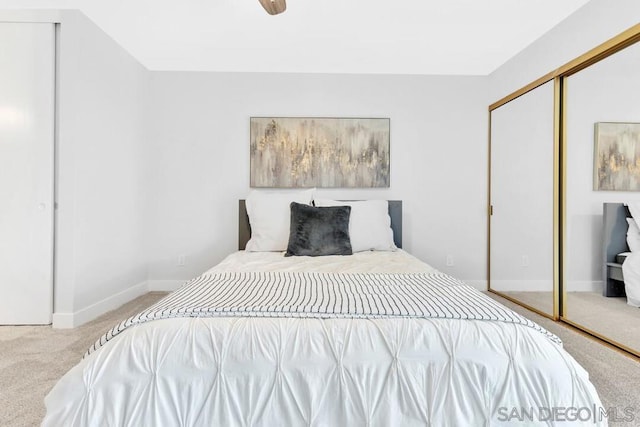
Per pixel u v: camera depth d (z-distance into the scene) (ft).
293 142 11.64
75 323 8.20
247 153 11.68
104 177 9.27
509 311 4.14
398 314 4.02
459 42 9.86
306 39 9.71
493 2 8.02
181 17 8.71
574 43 8.32
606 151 7.55
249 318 4.00
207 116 11.63
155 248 11.66
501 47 10.15
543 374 3.54
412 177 11.78
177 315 3.99
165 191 11.62
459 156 11.84
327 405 3.49
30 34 8.20
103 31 9.12
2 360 6.45
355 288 5.18
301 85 11.67
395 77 11.74
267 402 3.49
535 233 9.77
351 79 11.71
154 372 3.52
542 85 9.46
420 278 5.94
